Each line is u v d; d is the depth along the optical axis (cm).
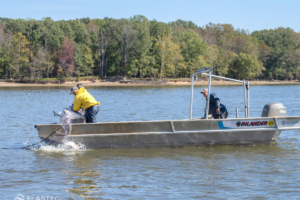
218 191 602
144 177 681
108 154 862
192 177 679
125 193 598
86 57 8288
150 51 8919
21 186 636
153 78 8006
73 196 589
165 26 8994
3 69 7881
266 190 604
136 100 2855
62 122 904
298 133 1139
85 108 912
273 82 9619
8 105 2420
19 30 8294
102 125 897
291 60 10069
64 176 690
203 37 10925
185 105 2308
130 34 8244
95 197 582
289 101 2605
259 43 11581
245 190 606
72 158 827
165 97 3288
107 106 2242
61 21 9362
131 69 8088
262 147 929
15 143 1016
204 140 918
